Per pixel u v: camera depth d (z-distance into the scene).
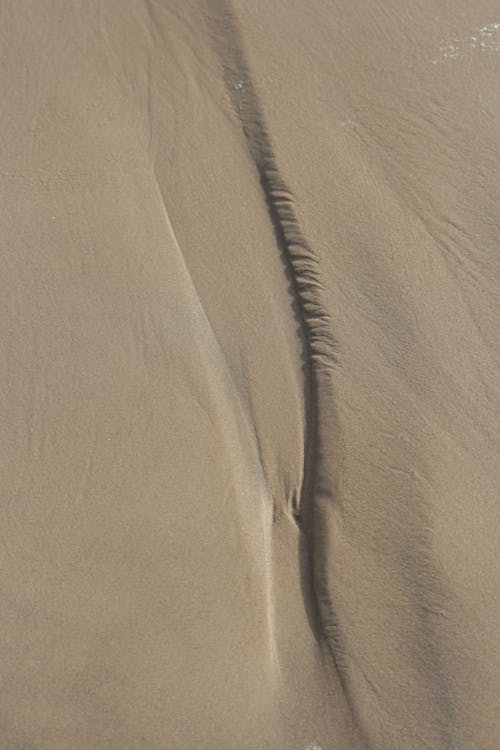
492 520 2.04
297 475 2.06
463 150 2.13
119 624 2.02
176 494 2.04
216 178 2.13
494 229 2.11
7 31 2.16
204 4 2.16
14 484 2.04
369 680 2.02
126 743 2.00
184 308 2.09
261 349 2.09
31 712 2.00
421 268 2.10
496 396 2.07
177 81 2.15
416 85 2.15
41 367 2.07
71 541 2.03
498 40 2.16
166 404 2.07
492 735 2.00
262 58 2.15
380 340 2.08
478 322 2.09
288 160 2.12
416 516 2.03
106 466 2.05
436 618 2.02
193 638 2.02
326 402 2.07
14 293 2.09
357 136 2.13
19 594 2.02
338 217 2.11
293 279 2.10
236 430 2.07
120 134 2.14
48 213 2.11
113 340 2.08
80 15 2.17
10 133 2.13
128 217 2.11
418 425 2.06
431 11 2.17
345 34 2.16
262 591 2.03
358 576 2.03
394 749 2.01
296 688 2.02
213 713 2.01
